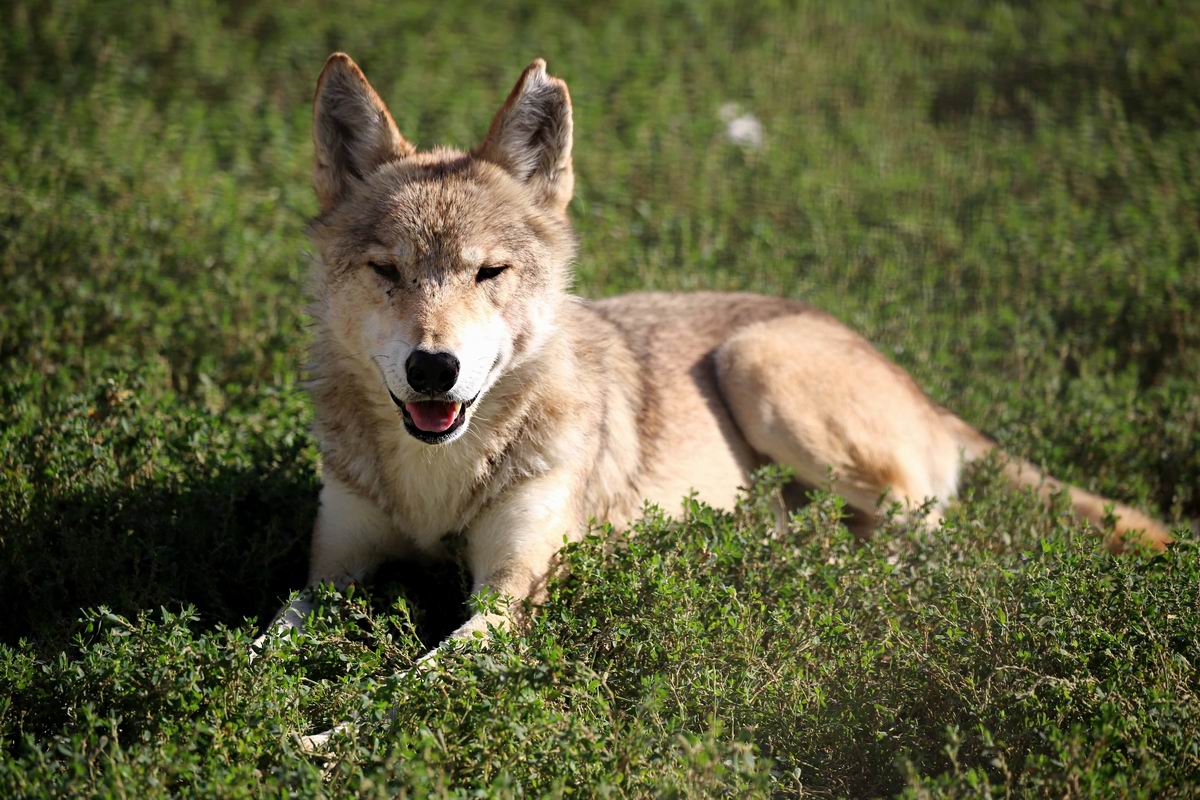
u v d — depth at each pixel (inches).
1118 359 805.9
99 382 619.2
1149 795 356.5
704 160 1064.2
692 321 647.1
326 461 534.0
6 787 338.6
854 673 432.8
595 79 1199.6
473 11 1330.0
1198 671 418.9
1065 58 1290.6
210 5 1274.6
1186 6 1376.7
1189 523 624.7
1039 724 387.5
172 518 530.0
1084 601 444.5
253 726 378.6
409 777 344.2
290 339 708.0
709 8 1402.6
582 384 546.3
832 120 1202.0
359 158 535.2
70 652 458.3
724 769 351.9
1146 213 984.9
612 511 557.9
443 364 465.1
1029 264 897.5
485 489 518.9
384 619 450.0
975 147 1131.9
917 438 634.8
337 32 1255.5
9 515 517.0
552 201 549.0
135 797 336.8
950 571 480.4
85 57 1142.3
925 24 1418.6
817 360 616.7
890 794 396.5
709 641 440.5
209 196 902.4
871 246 940.6
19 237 782.5
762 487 548.1
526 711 379.6
